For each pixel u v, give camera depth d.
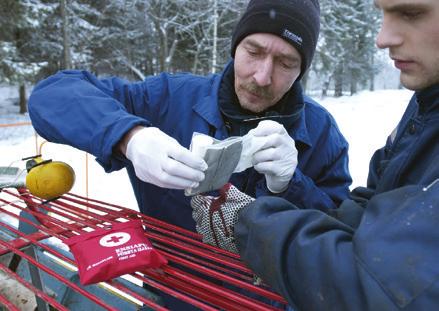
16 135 11.16
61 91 1.32
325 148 1.73
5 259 1.56
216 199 1.08
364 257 0.60
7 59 12.55
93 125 1.17
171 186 0.99
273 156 1.20
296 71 1.55
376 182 1.26
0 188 1.48
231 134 1.61
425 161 0.87
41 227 1.23
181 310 1.54
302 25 1.46
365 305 0.59
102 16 18.14
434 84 0.85
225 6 18.05
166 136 1.05
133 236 0.98
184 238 1.15
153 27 19.80
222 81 1.67
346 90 34.03
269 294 0.90
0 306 1.23
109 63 19.91
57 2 15.84
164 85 1.73
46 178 1.27
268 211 0.83
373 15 28.73
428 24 0.70
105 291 1.51
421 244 0.58
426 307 0.55
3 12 12.58
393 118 13.54
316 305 0.65
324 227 0.73
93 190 5.68
